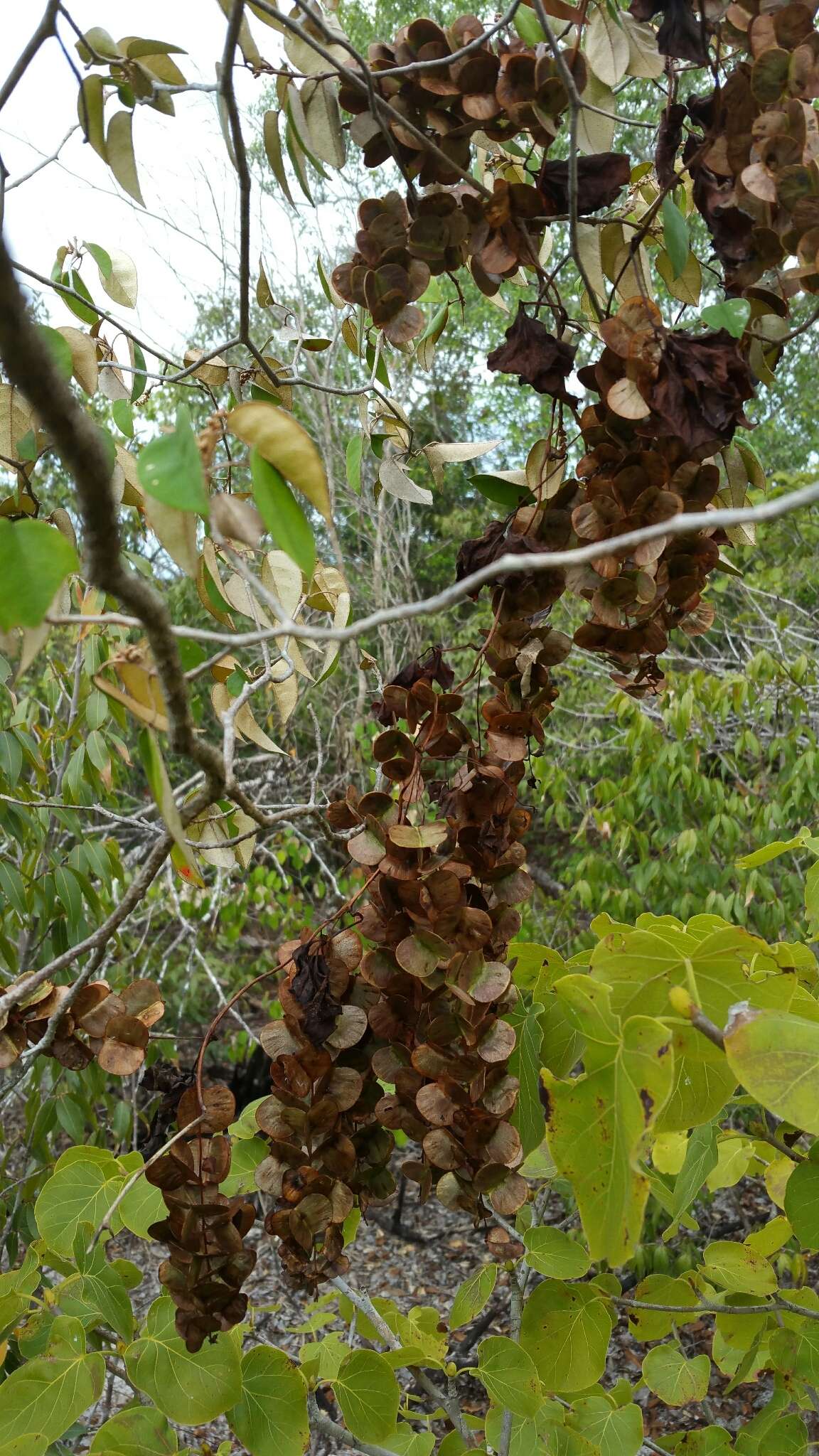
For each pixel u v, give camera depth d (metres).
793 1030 0.44
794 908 1.94
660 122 0.58
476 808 0.54
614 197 0.56
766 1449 0.70
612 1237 0.41
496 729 0.56
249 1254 0.52
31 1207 1.45
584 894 2.09
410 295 0.59
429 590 4.61
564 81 0.52
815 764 1.88
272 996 2.74
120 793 2.30
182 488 0.38
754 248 0.55
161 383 0.78
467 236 0.58
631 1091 0.41
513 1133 0.53
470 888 0.54
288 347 1.19
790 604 2.37
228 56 0.50
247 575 0.40
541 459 0.56
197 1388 0.58
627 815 2.10
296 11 0.63
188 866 0.47
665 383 0.52
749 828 2.12
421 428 4.71
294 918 2.58
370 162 0.59
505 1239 0.57
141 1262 2.20
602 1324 0.62
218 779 0.46
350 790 0.56
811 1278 1.81
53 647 1.84
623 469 0.53
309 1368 0.76
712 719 2.23
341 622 0.75
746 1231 1.94
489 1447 0.74
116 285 0.75
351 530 3.71
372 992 0.56
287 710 0.76
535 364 0.55
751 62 0.54
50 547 0.39
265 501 0.42
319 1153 0.54
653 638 0.56
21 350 0.29
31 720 1.51
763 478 0.67
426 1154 0.53
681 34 0.53
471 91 0.56
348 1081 0.55
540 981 0.63
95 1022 0.57
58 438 0.31
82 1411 0.58
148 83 0.59
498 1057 0.52
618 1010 0.48
